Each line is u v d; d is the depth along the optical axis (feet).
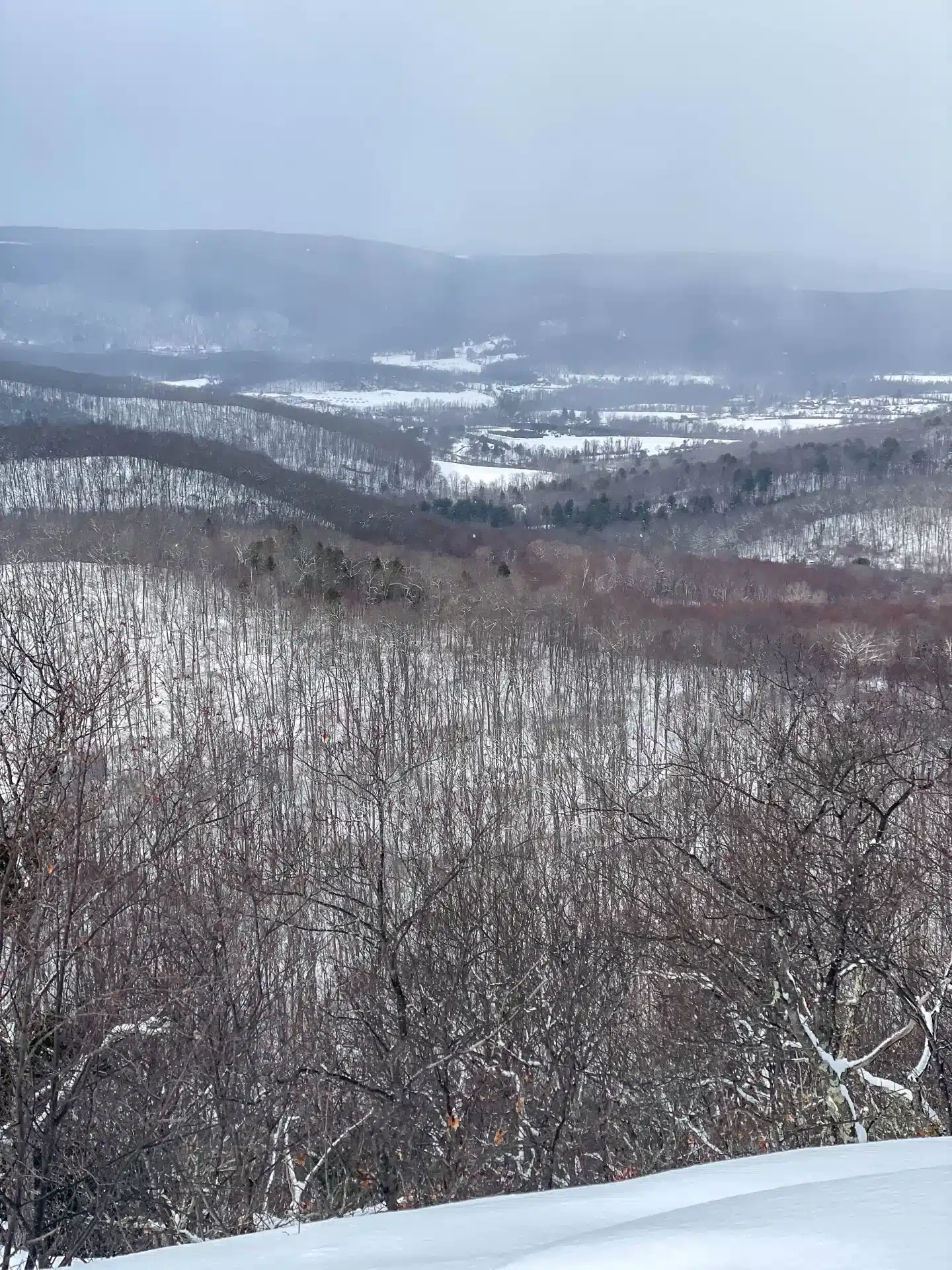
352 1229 14.92
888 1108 32.32
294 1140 31.45
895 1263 9.48
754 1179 14.92
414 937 40.63
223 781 51.42
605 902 43.29
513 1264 11.11
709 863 37.29
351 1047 35.73
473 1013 35.37
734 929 36.50
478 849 42.37
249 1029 30.40
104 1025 25.98
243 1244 15.06
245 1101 28.55
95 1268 14.58
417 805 53.42
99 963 25.82
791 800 37.88
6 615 44.37
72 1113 26.27
